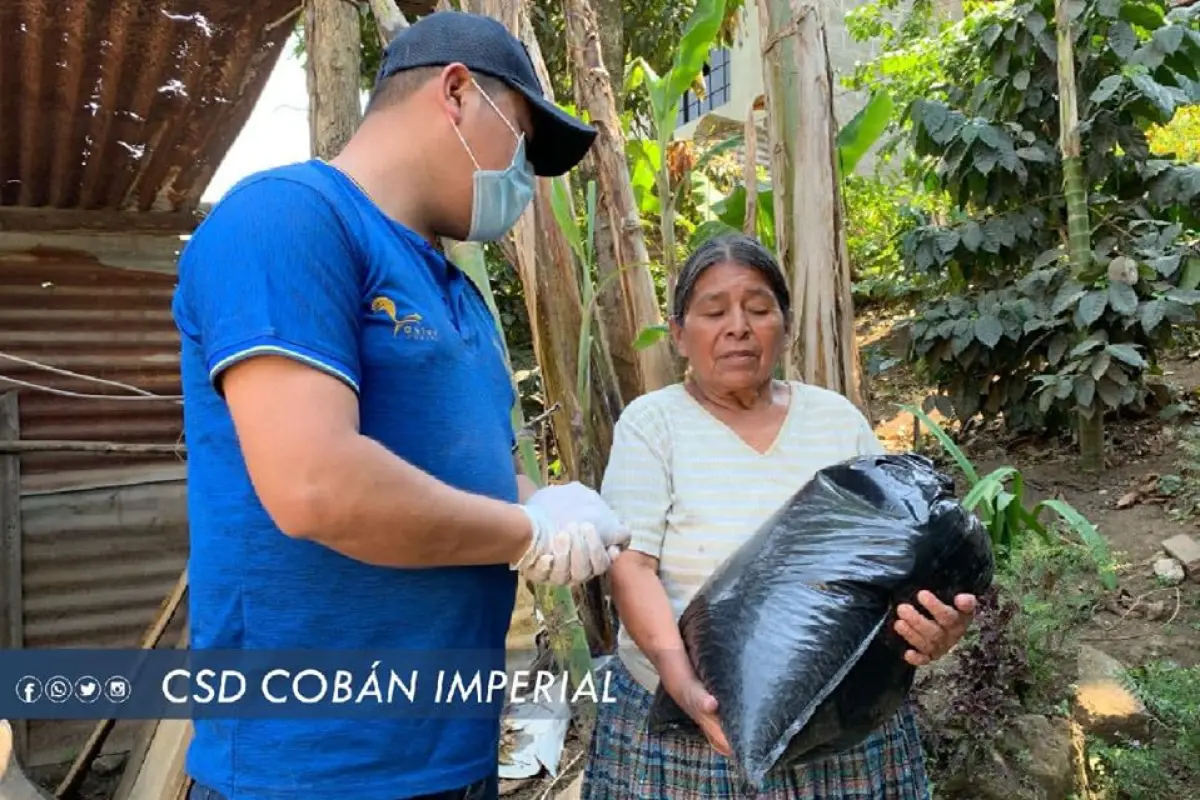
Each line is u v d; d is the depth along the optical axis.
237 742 1.08
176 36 3.40
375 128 1.19
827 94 2.27
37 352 4.60
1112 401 4.01
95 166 4.45
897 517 1.30
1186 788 2.36
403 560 0.98
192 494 1.09
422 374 1.07
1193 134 6.02
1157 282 4.23
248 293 0.93
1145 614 3.19
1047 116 4.57
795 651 1.25
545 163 1.40
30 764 4.17
